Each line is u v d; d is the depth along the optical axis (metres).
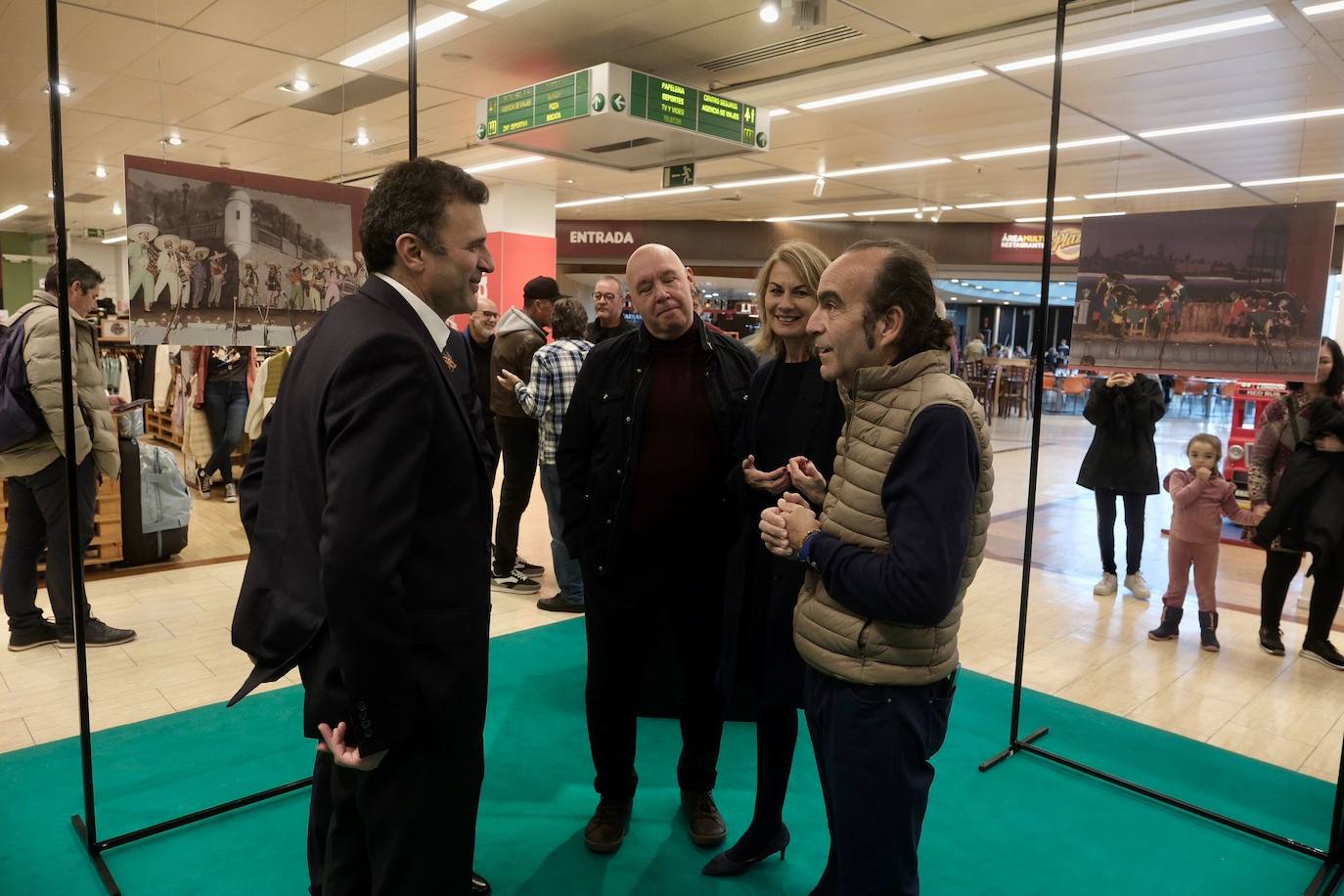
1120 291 2.76
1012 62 5.91
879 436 1.35
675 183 7.47
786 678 1.83
